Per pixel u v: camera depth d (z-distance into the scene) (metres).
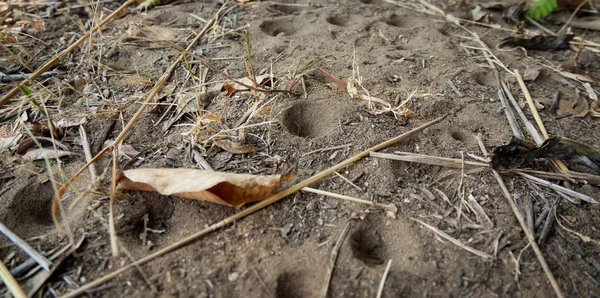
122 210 0.26
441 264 0.24
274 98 0.33
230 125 0.31
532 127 0.32
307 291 0.23
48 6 0.45
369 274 0.24
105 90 0.35
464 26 0.44
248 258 0.24
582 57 0.40
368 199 0.27
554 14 0.47
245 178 0.26
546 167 0.29
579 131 0.32
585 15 0.46
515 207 0.27
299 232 0.25
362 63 0.37
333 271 0.24
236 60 0.37
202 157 0.29
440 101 0.33
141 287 0.23
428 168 0.29
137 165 0.29
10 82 0.36
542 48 0.41
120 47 0.39
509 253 0.25
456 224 0.26
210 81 0.35
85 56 0.38
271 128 0.31
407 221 0.26
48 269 0.24
